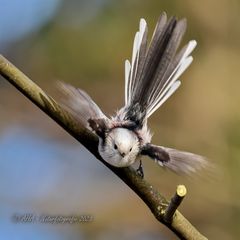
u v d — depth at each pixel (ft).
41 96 19.53
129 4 49.70
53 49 48.75
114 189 45.39
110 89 48.96
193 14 51.55
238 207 43.68
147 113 21.30
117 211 44.75
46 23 48.98
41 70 48.62
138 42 21.34
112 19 49.29
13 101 47.06
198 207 44.09
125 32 49.16
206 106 49.78
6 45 48.75
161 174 44.24
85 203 44.42
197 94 50.06
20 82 19.44
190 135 47.96
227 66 50.78
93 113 19.93
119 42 49.08
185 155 18.92
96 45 48.98
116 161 19.99
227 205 43.75
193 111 49.57
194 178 18.89
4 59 19.45
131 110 21.44
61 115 19.69
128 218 44.86
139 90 21.38
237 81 50.39
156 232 44.91
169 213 19.66
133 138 20.57
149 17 49.62
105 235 44.09
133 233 44.75
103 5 49.47
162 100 21.18
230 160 45.19
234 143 46.73
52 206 42.83
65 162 45.60
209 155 46.19
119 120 21.30
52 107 19.61
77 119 19.83
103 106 48.91
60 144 46.26
